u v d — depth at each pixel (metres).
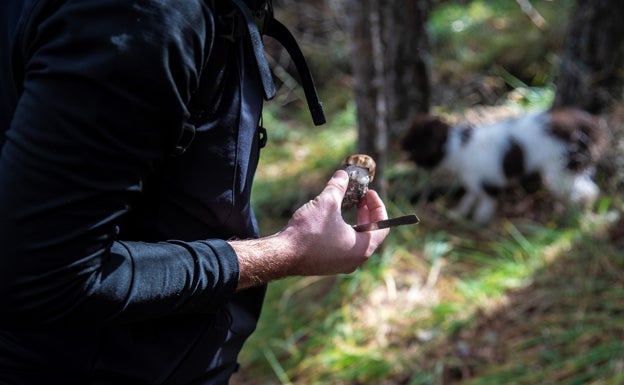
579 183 4.08
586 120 4.12
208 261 1.22
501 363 3.16
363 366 3.26
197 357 1.43
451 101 5.57
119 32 1.07
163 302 1.18
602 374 2.90
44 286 1.08
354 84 3.56
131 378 1.35
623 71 4.35
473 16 6.50
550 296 3.44
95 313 1.13
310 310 3.73
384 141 3.62
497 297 3.51
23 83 1.15
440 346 3.31
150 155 1.13
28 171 1.06
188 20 1.12
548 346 3.19
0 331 1.34
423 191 4.48
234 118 1.28
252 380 3.43
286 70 6.52
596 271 3.53
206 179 1.29
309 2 7.23
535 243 3.87
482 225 4.20
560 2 6.22
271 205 4.77
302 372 3.38
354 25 3.41
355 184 1.48
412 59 4.83
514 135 4.14
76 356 1.32
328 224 1.37
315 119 1.49
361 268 3.84
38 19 1.13
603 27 4.26
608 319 3.24
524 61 5.91
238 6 1.25
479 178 4.16
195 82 1.15
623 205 3.93
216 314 1.45
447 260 3.93
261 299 1.59
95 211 1.09
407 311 3.58
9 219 1.06
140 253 1.18
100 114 1.06
